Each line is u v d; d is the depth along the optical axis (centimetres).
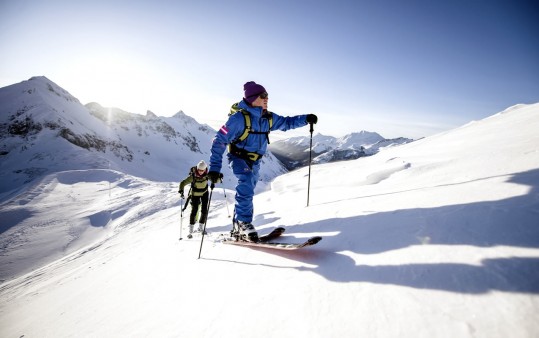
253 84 333
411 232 227
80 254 1232
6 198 3928
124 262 486
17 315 501
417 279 171
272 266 253
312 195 557
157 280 314
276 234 326
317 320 165
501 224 194
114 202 2694
